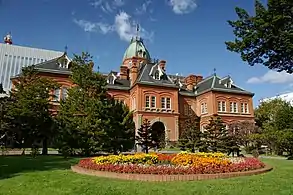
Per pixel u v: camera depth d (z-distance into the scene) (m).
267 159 22.05
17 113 23.34
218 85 47.09
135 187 8.20
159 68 44.84
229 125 41.03
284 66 12.95
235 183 8.98
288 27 11.65
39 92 25.11
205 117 46.12
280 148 28.44
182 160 12.73
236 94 47.47
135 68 45.84
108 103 24.08
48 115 25.20
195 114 46.81
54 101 34.19
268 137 28.36
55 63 41.09
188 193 7.41
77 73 23.48
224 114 45.41
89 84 23.31
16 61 54.12
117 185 8.52
